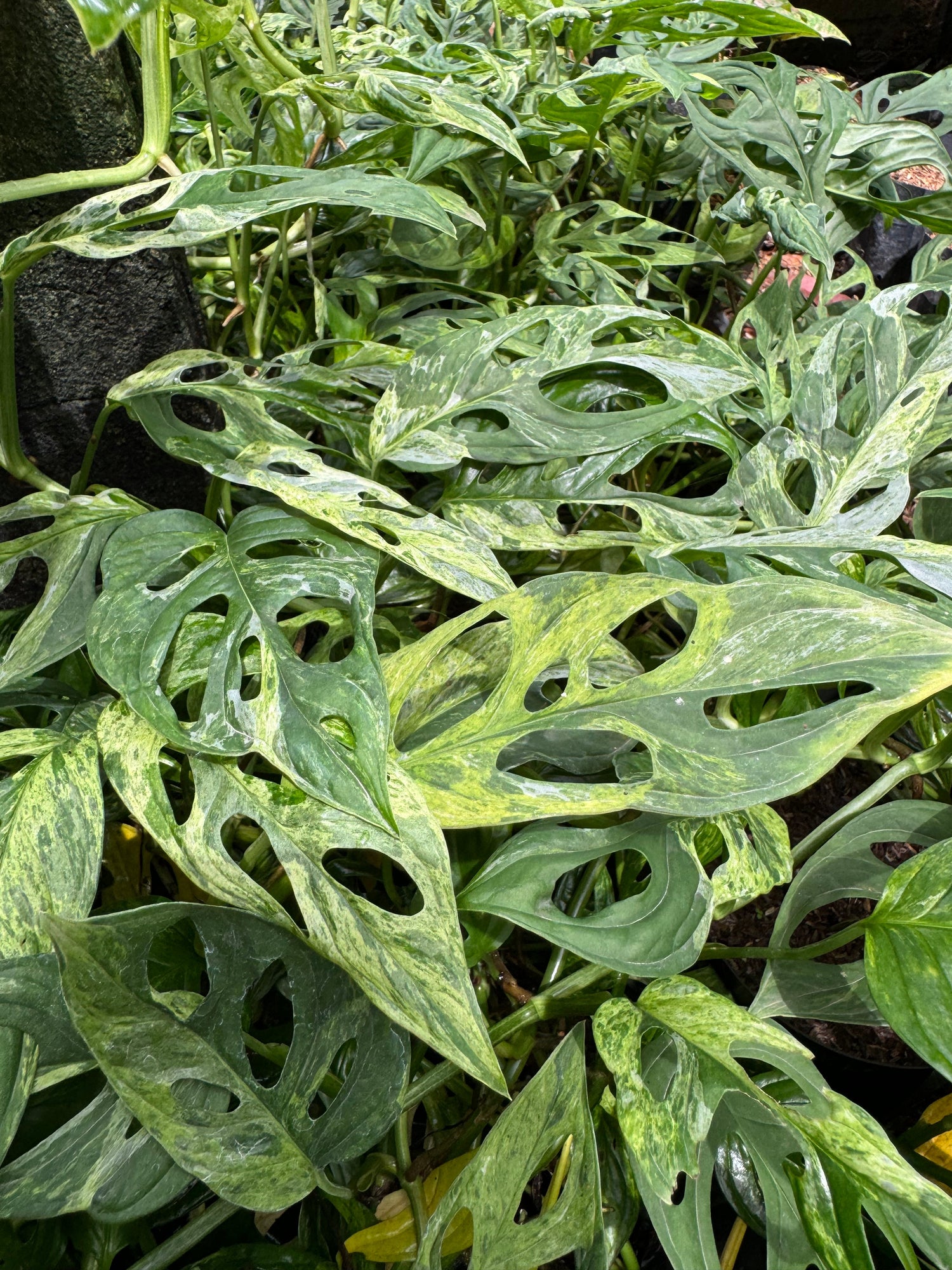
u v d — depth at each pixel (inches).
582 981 30.4
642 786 22.4
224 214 28.4
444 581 26.8
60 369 39.5
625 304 47.3
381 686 22.3
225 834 36.0
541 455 33.7
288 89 37.8
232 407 34.0
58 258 36.6
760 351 48.2
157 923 19.5
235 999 21.4
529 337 44.5
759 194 49.0
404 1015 19.7
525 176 61.1
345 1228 29.6
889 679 21.8
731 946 39.5
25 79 32.8
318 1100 29.7
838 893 29.4
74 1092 27.8
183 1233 25.7
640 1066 23.6
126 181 29.9
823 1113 21.6
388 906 36.9
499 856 25.9
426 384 35.6
